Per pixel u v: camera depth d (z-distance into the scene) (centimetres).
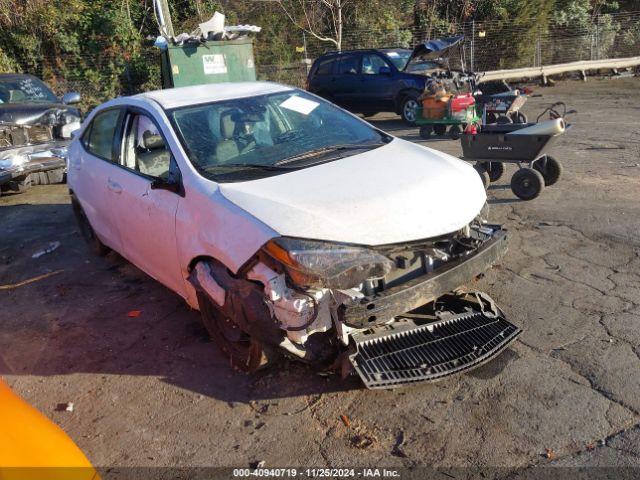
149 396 368
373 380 336
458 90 1141
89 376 396
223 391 367
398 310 330
